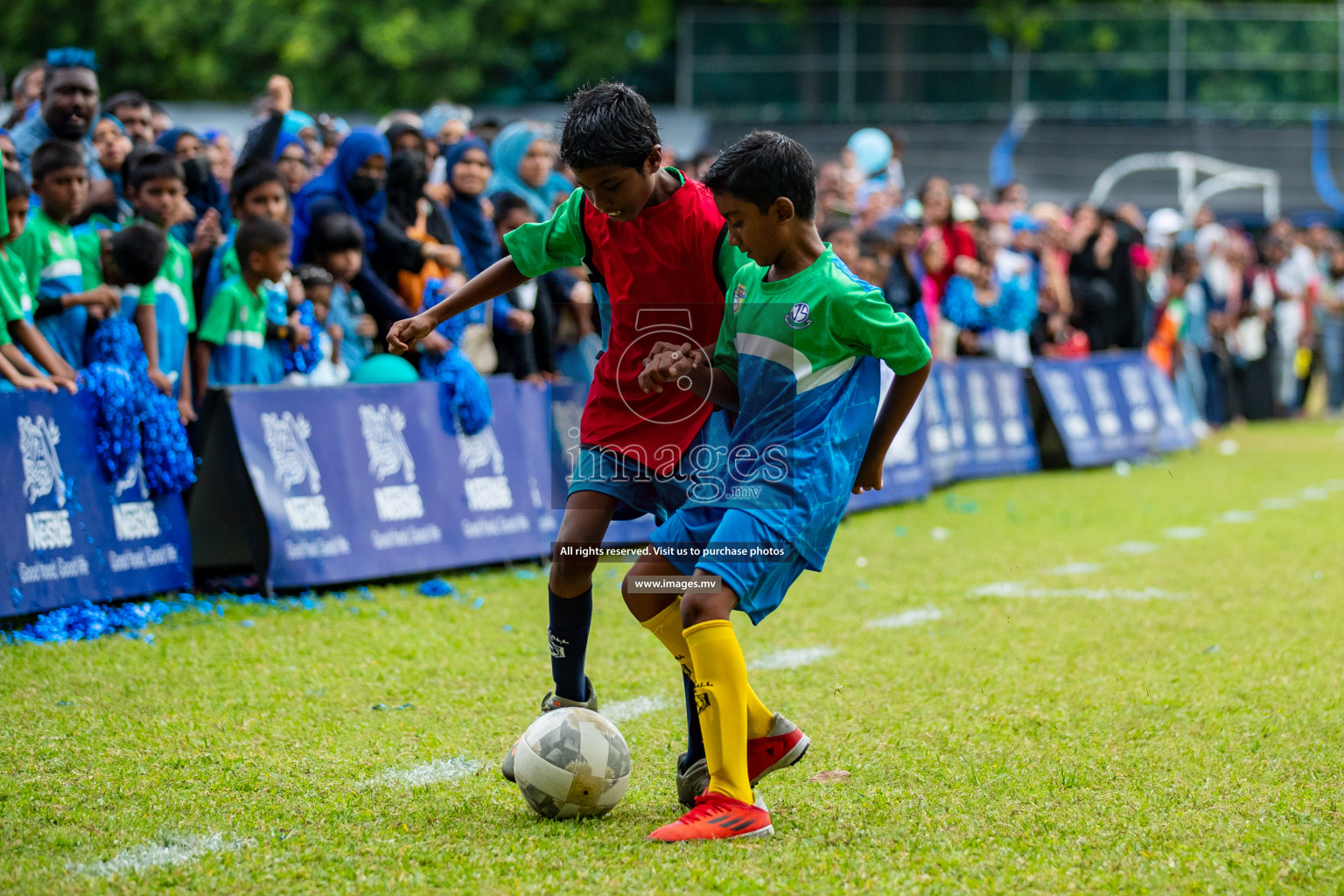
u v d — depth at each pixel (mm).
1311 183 85000
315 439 22391
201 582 22188
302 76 82500
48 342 20406
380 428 23422
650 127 11578
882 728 14688
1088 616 20844
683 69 91188
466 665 17406
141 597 20453
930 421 37906
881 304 11336
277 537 21328
